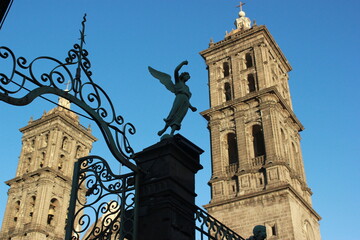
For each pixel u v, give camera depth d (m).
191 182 12.01
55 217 69.19
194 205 11.71
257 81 55.44
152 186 11.35
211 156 53.38
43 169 70.31
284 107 54.19
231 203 47.72
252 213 46.03
